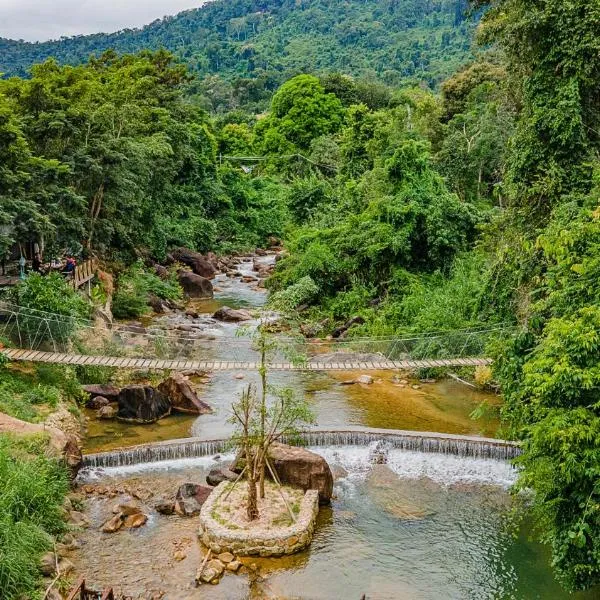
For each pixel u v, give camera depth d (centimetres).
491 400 2308
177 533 1482
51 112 2681
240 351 2531
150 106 4016
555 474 1098
